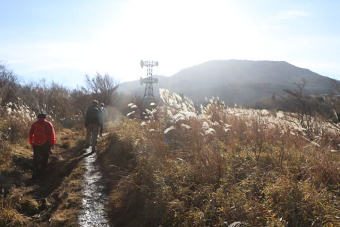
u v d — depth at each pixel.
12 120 10.59
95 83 20.69
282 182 4.37
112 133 11.20
